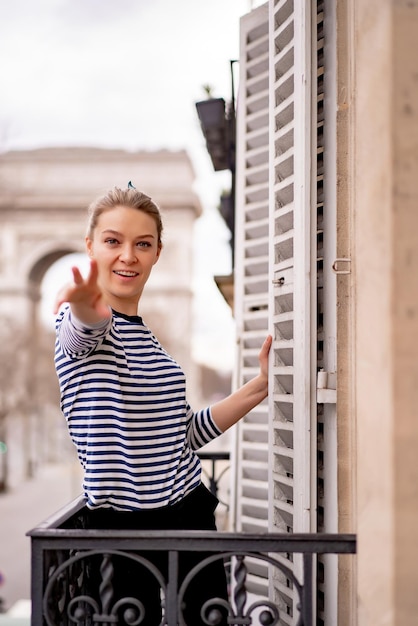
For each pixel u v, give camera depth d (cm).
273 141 346
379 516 229
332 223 310
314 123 312
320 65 325
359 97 249
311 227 309
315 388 303
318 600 311
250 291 466
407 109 226
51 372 5300
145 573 273
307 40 313
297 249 312
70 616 248
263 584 413
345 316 287
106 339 260
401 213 225
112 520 262
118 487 259
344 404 285
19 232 5294
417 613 221
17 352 4938
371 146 238
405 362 223
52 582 243
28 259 5234
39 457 4306
